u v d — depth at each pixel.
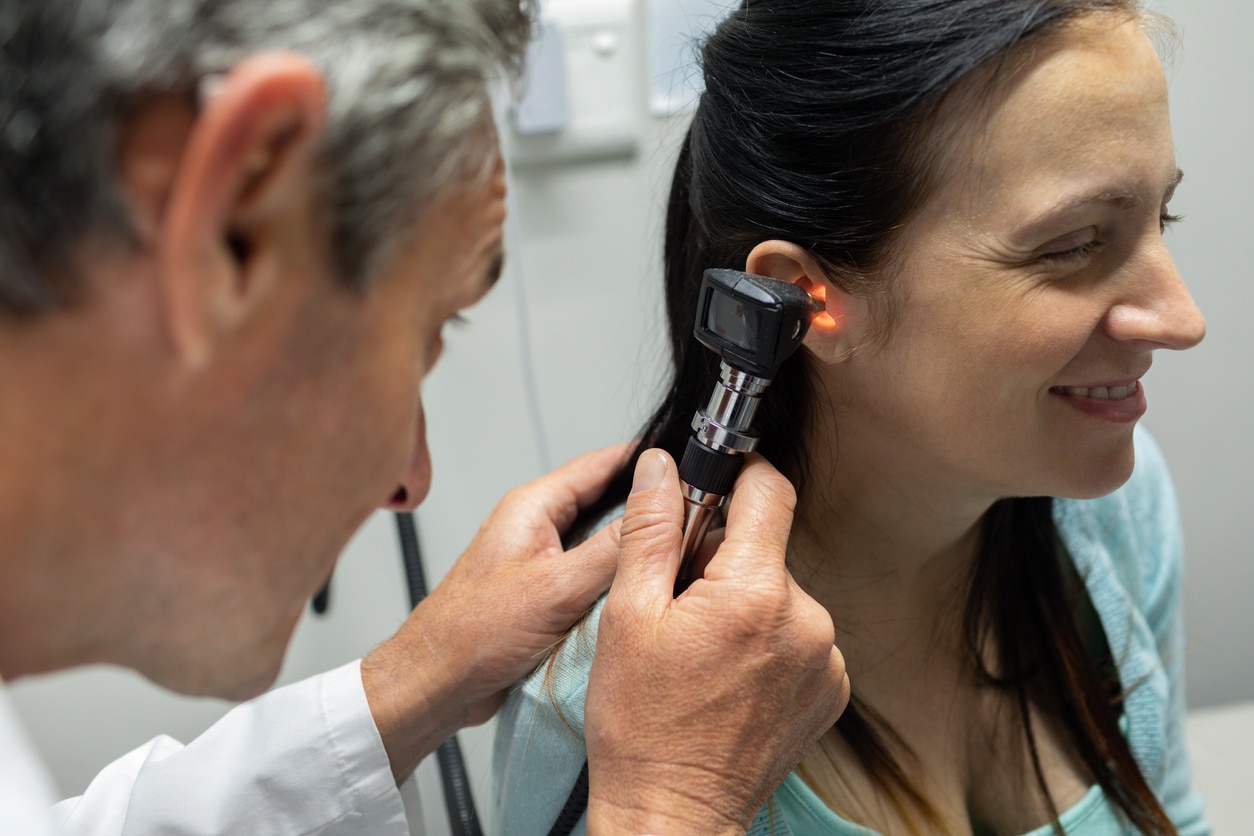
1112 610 0.72
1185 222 1.04
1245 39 0.98
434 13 0.34
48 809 0.33
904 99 0.47
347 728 0.62
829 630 0.49
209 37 0.29
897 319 0.52
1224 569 1.20
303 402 0.35
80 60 0.28
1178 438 1.14
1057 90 0.45
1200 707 1.25
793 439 0.62
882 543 0.65
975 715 0.71
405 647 0.65
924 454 0.57
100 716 1.09
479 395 1.12
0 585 0.34
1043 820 0.70
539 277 1.09
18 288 0.29
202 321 0.30
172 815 0.61
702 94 0.58
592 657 0.59
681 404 0.66
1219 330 1.09
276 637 0.43
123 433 0.33
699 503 0.52
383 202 0.33
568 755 0.60
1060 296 0.49
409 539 1.00
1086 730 0.71
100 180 0.28
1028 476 0.55
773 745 0.49
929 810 0.66
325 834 0.62
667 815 0.47
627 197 1.07
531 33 0.42
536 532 0.67
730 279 0.49
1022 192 0.47
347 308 0.34
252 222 0.30
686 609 0.48
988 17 0.45
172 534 0.36
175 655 0.40
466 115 0.35
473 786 1.12
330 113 0.31
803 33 0.50
